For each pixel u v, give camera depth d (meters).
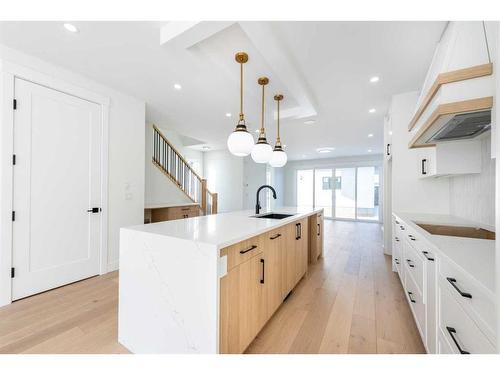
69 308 2.05
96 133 2.77
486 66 1.15
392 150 3.13
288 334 1.71
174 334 1.31
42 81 2.29
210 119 4.20
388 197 3.96
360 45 2.01
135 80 2.71
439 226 2.03
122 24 1.76
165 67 2.40
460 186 2.47
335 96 3.15
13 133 2.12
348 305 2.16
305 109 3.78
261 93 3.11
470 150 2.07
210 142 6.37
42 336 1.66
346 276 2.92
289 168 10.08
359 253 4.04
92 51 2.12
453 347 1.04
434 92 1.36
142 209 3.32
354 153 7.91
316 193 9.41
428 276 1.42
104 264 2.86
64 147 2.49
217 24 1.65
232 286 1.32
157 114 3.94
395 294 2.39
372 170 8.23
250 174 7.87
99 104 2.79
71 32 1.85
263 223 1.88
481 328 0.81
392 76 2.58
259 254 1.64
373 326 1.81
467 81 1.21
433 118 1.38
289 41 1.96
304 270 2.80
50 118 2.37
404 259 2.27
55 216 2.43
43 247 2.34
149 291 1.43
